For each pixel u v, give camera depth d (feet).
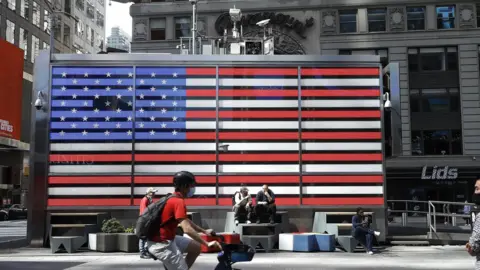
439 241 52.42
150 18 132.26
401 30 124.06
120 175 49.93
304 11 126.31
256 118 50.85
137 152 50.26
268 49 65.51
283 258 40.01
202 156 50.37
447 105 122.42
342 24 127.24
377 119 51.06
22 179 143.84
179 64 51.24
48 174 49.67
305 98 51.21
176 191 17.15
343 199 50.14
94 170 49.96
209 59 51.31
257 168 50.31
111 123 50.52
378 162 50.70
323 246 45.09
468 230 62.18
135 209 49.47
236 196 48.11
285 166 50.42
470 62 121.49
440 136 121.70
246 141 50.67
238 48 64.49
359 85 51.44
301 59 51.52
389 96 53.72
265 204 46.37
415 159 119.44
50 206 49.32
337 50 124.88
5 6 139.03
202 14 128.98
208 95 51.03
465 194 117.39
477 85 120.57
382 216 50.11
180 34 130.62
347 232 46.78
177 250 16.58
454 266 35.47
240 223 46.65
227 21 126.82
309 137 50.80
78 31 210.79
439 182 118.83
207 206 49.70
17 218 127.44
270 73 51.42
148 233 16.44
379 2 125.39
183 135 50.57
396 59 123.34
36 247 48.65
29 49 153.48
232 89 51.11
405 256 41.91
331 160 50.62
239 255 17.61
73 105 50.57
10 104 99.40
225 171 50.29
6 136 97.60
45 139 49.93
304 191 50.21
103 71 51.03
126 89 50.90
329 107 51.08
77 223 50.14
